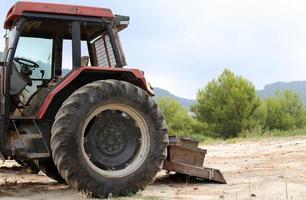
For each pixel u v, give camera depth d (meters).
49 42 7.07
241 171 8.52
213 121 39.06
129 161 6.26
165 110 42.16
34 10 6.32
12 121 6.20
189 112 42.75
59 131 5.87
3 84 6.33
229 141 21.95
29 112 6.52
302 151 11.80
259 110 39.31
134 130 6.34
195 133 39.72
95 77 6.54
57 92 6.04
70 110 5.94
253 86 38.78
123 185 6.13
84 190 5.98
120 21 6.76
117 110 6.28
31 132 6.25
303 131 24.17
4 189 6.99
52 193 6.55
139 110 6.30
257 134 27.20
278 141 17.95
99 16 6.59
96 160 6.13
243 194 6.11
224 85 38.88
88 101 6.01
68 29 6.89
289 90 42.91
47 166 7.32
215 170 7.24
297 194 5.96
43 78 7.00
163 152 6.38
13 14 6.29
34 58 6.94
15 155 6.09
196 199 5.86
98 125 6.19
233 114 38.19
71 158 5.87
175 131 41.09
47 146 6.26
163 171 8.89
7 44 6.78
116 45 6.68
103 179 6.05
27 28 6.79
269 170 8.39
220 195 6.12
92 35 7.07
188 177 7.32
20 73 6.73
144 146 6.32
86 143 6.12
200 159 7.43
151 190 6.67
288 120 40.06
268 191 6.23
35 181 8.07
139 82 6.61
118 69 6.35
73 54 6.38
